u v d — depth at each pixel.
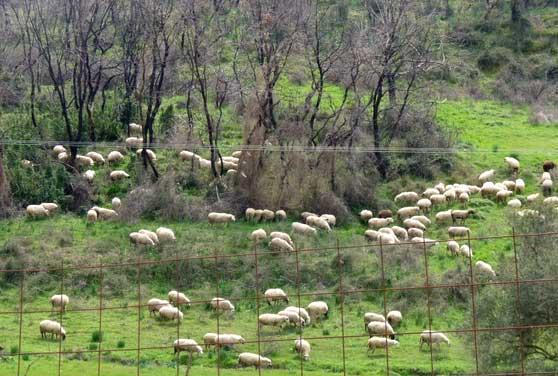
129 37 159.25
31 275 110.06
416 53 160.75
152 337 94.25
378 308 103.25
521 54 194.62
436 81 180.12
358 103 141.50
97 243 119.12
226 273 112.69
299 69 166.12
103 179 141.62
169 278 111.69
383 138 148.50
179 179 140.75
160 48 155.88
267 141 135.25
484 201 135.75
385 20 151.25
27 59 170.25
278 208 132.62
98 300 106.44
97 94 166.88
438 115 169.25
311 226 126.25
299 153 134.38
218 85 152.62
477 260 114.62
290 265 112.44
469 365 82.25
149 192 132.50
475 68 189.38
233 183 137.75
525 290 76.19
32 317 100.81
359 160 141.50
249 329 97.44
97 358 87.12
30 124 152.75
